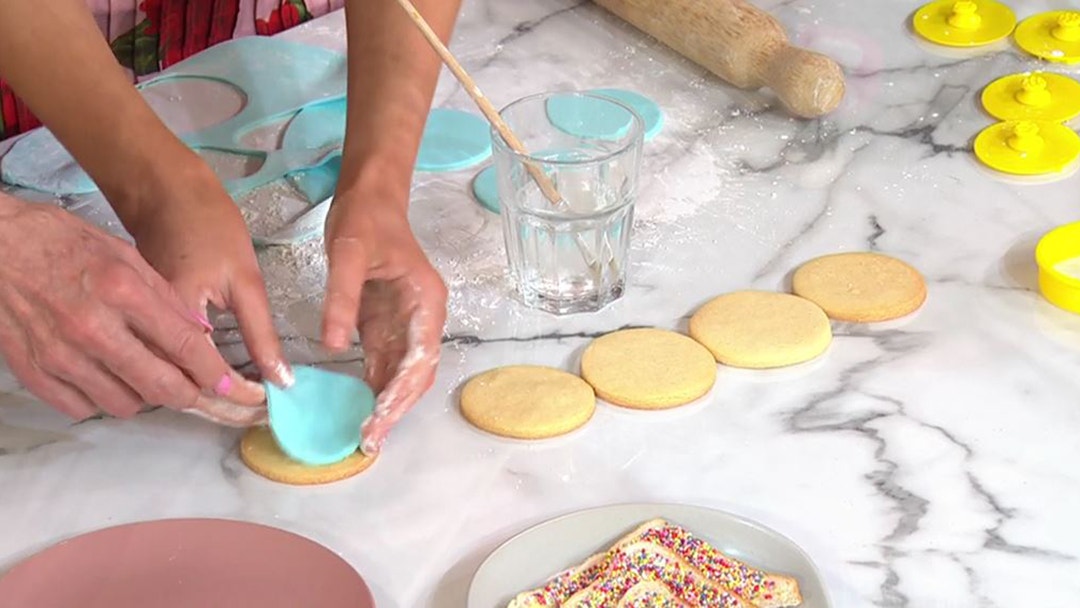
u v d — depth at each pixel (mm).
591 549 768
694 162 1121
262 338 848
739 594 731
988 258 995
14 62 939
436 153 1137
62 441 876
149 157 911
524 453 846
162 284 820
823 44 1283
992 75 1222
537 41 1301
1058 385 874
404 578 763
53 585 747
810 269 979
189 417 893
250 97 1199
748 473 820
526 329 953
